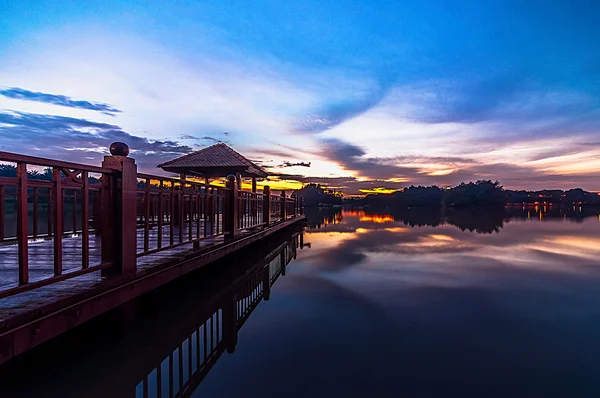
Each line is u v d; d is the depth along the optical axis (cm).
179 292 520
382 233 1603
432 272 724
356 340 377
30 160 236
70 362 328
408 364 321
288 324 428
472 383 286
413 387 281
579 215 3547
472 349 351
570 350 350
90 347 349
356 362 326
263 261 886
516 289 585
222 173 1224
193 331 438
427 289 588
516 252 994
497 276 685
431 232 1642
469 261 849
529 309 479
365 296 548
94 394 298
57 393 305
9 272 348
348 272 730
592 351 347
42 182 393
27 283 234
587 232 1609
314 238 1393
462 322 429
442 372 306
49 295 262
